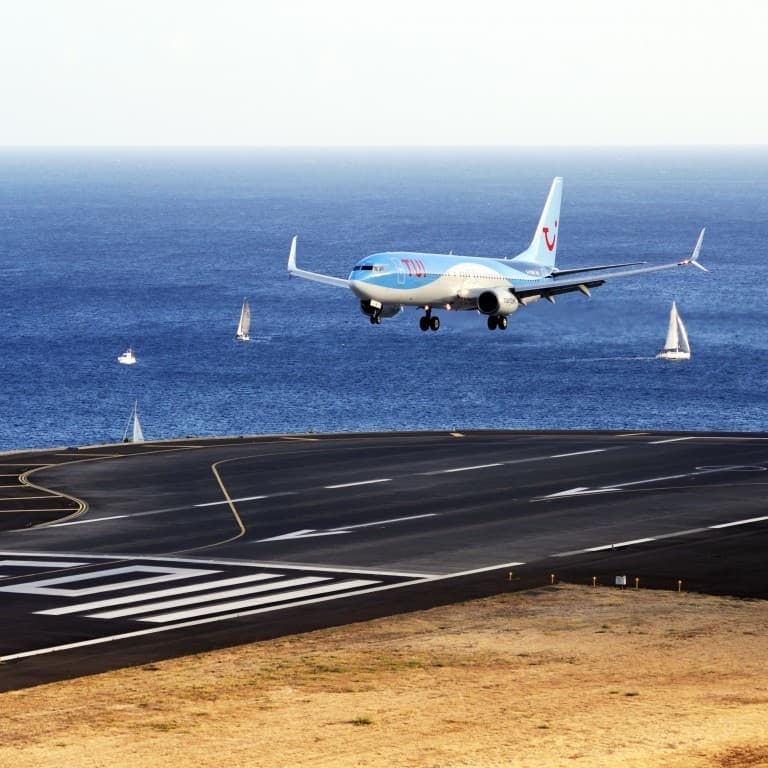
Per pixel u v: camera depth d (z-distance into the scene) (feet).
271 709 483.51
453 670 541.34
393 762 415.03
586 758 415.64
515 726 454.81
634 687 511.81
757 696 496.23
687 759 414.41
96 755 427.74
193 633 615.57
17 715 480.23
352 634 609.83
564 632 609.42
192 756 425.28
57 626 629.92
